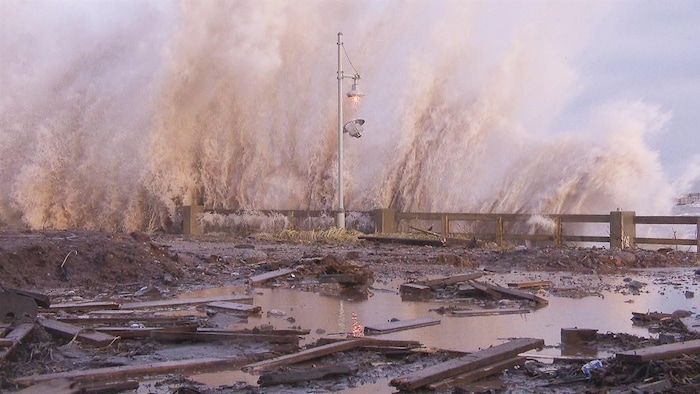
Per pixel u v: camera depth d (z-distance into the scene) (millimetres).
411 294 14062
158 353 9133
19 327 9328
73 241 15547
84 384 7715
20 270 14172
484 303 13000
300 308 12508
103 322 10859
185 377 8117
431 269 17453
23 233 17344
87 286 14281
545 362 8578
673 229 26938
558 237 23062
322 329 10633
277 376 7824
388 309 12414
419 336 10195
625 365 7625
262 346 9469
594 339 9648
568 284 15281
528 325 10984
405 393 7426
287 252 20188
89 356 8891
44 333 9438
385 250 21172
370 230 26859
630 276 16719
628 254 19219
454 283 14586
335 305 12820
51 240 15508
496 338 10039
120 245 15719
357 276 15000
